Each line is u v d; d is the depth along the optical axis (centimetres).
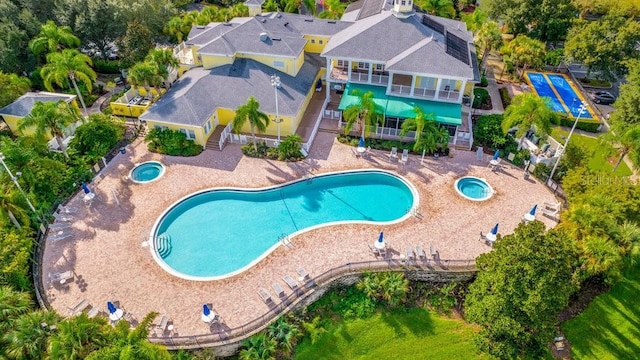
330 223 4019
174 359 2900
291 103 5134
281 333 3102
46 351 2623
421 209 4172
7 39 5922
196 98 5059
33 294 3347
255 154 4869
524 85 6831
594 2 8212
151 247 3719
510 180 4559
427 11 7281
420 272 3550
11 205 3519
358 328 3316
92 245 3731
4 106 5200
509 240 3125
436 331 3319
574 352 3250
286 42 5616
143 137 5184
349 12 7306
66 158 4609
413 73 4966
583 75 7406
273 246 3772
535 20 7550
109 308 3055
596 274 3575
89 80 5347
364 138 5172
